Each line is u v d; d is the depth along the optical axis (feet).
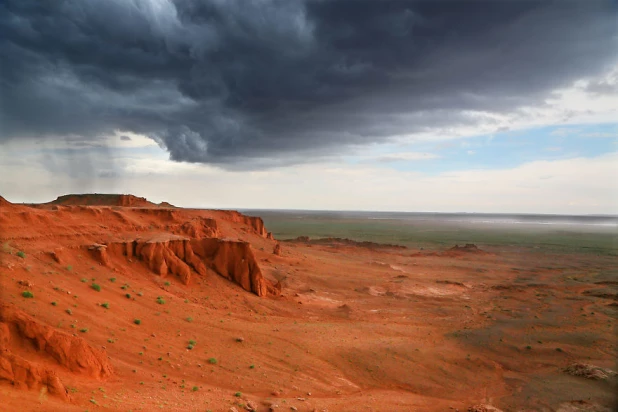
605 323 169.48
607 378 109.70
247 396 83.30
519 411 92.58
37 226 136.15
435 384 106.22
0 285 88.43
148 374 82.53
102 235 156.35
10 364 53.47
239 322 133.28
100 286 118.93
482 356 128.36
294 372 102.01
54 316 87.66
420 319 176.96
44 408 50.72
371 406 87.30
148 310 118.42
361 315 179.73
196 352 101.30
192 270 174.60
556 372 117.29
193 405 71.56
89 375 69.41
